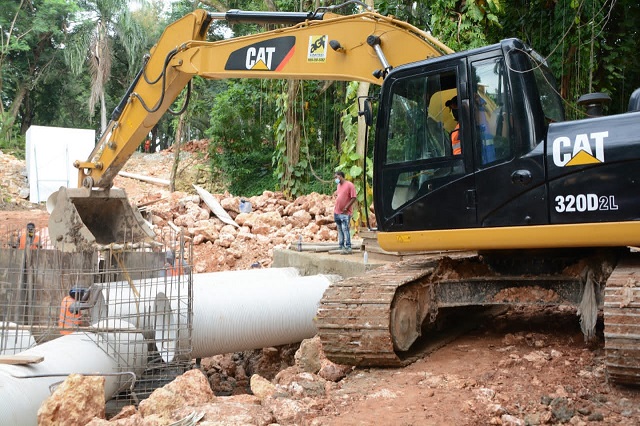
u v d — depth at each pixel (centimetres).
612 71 1438
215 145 2834
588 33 1378
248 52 902
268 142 2867
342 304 652
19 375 566
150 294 799
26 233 1064
